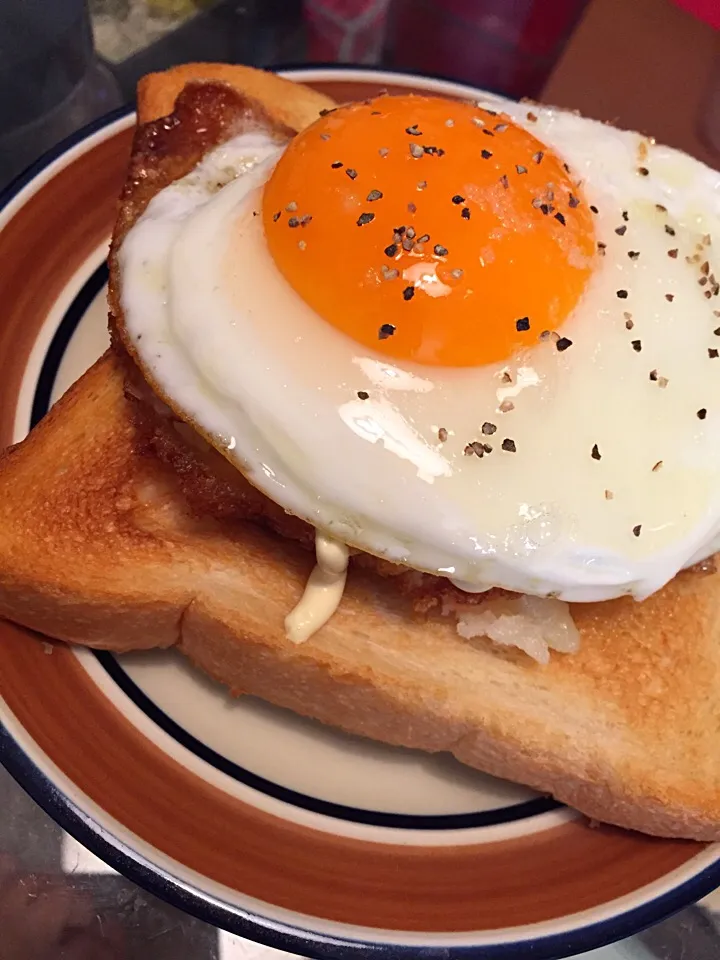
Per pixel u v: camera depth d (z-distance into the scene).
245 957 0.13
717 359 0.12
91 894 0.13
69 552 0.12
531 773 0.13
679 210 0.13
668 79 0.19
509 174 0.11
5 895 0.13
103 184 0.15
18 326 0.14
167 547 0.13
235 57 0.20
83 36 0.18
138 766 0.12
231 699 0.13
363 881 0.12
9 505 0.12
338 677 0.12
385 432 0.11
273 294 0.11
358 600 0.13
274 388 0.11
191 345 0.11
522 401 0.11
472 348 0.11
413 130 0.11
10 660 0.12
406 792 0.13
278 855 0.12
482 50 0.20
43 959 0.13
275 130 0.14
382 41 0.20
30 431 0.14
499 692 0.13
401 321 0.11
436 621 0.13
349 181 0.11
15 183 0.15
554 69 0.20
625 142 0.13
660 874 0.12
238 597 0.12
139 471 0.13
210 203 0.12
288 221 0.11
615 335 0.11
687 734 0.13
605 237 0.12
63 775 0.11
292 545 0.13
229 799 0.12
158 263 0.12
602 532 0.11
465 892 0.12
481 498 0.11
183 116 0.14
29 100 0.17
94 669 0.13
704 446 0.11
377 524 0.11
